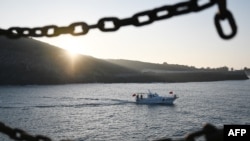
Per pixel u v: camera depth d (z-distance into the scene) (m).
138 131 49.16
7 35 5.43
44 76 183.88
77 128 51.19
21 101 89.00
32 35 5.35
